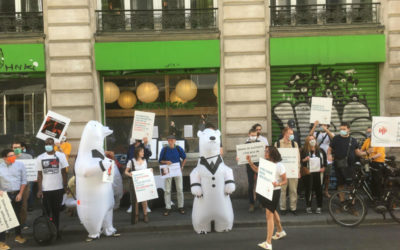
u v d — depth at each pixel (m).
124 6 10.89
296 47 10.53
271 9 10.79
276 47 10.52
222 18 10.70
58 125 8.19
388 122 8.12
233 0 10.64
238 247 6.41
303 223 7.90
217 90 10.99
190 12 10.79
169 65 10.54
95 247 6.78
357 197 7.59
